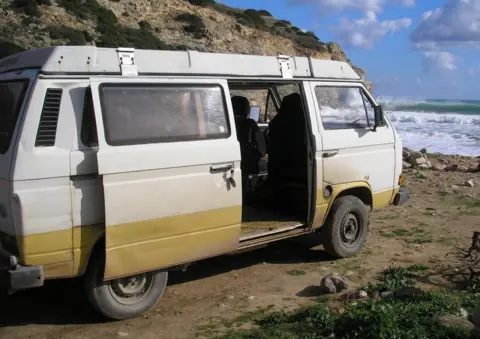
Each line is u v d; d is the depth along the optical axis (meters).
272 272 6.84
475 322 4.81
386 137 7.65
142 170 5.06
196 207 5.49
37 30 29.89
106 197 4.85
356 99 7.43
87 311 5.56
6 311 5.56
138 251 5.12
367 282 6.44
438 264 7.04
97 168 4.84
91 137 4.91
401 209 10.41
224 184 5.70
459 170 15.45
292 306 5.74
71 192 4.74
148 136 5.19
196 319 5.41
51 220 4.65
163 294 6.07
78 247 4.82
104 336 4.99
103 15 35.78
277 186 7.61
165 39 39.06
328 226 7.10
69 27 31.92
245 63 6.21
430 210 10.33
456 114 60.91
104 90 5.01
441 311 5.09
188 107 5.55
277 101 8.13
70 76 4.87
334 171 6.91
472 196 11.48
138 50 5.34
